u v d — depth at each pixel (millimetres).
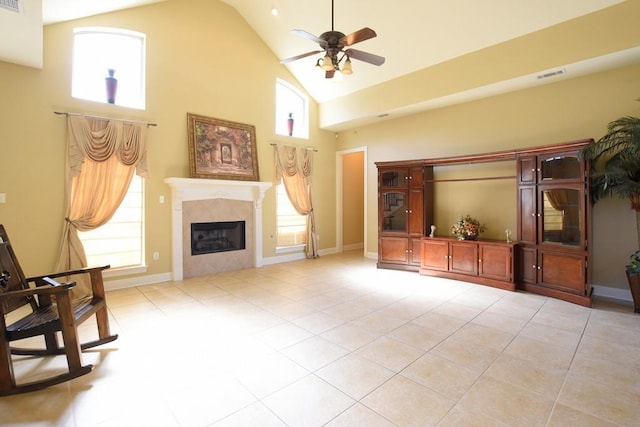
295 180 6707
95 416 1895
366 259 6832
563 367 2420
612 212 4039
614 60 3725
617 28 3492
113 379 2287
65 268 4121
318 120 7133
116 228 4613
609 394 2084
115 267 4605
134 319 3424
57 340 2695
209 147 5387
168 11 5004
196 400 2043
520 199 4430
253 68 6051
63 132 4156
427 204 5531
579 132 4234
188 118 5191
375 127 6730
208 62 5449
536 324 3234
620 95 3936
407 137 6156
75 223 4207
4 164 3803
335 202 7641
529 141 4656
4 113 3795
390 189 5801
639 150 3373
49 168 4070
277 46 6137
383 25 4785
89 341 2889
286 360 2549
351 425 1812
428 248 5320
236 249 5836
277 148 6340
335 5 4816
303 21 5309
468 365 2457
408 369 2404
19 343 2900
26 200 3936
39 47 3463
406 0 4344
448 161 5145
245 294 4312
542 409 1941
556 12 3773
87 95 4441
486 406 1971
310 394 2104
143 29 4754
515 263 4449
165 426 1809
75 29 4258
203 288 4602
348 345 2803
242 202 5863
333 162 7539
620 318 3383
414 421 1840
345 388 2170
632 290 3555
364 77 5895
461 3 4094
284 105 6719
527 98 4664
